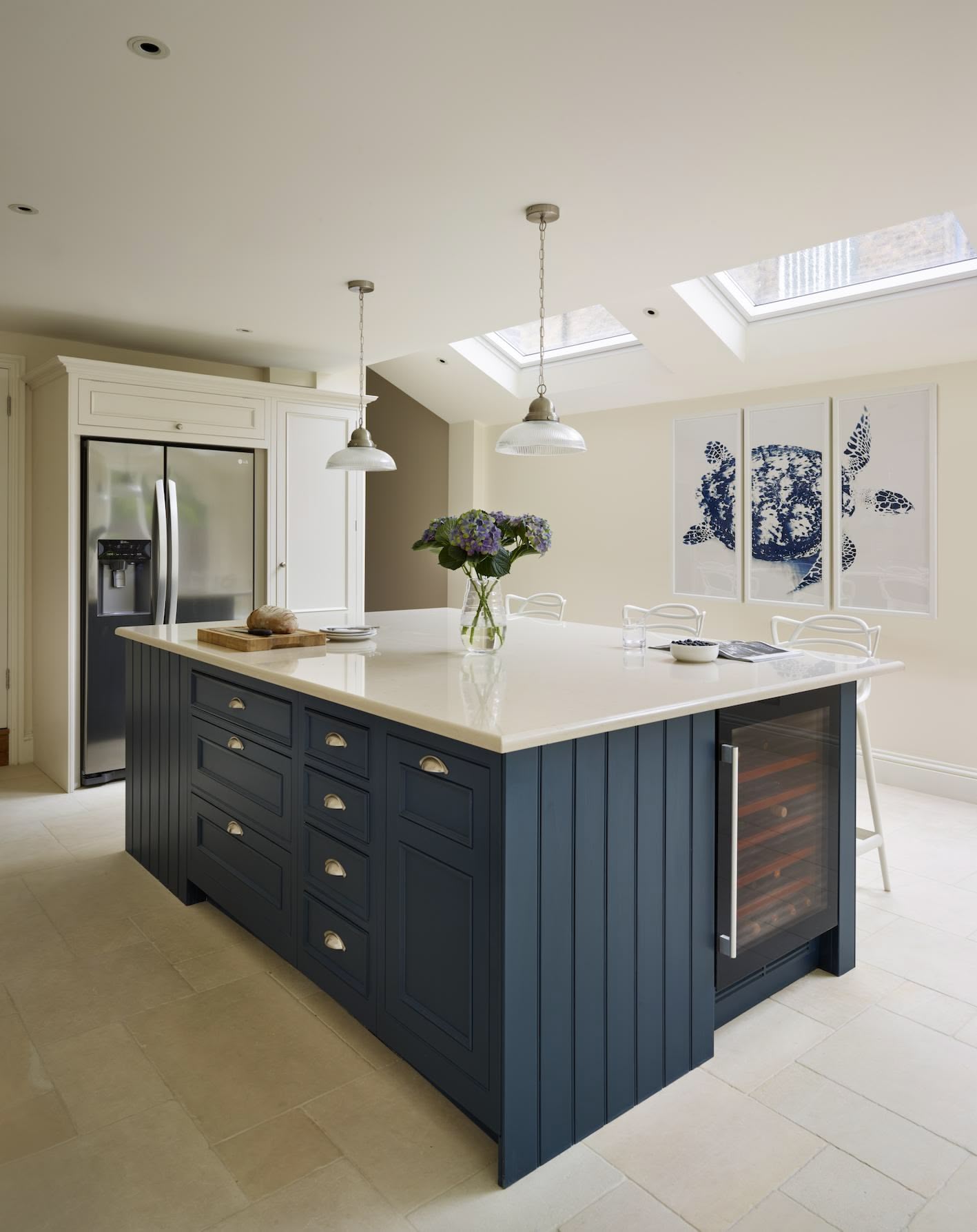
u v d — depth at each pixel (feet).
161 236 10.02
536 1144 5.60
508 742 5.23
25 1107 6.14
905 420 13.93
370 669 7.93
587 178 8.34
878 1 5.59
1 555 15.26
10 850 11.35
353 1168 5.57
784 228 9.59
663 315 14.73
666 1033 6.47
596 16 5.81
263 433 15.58
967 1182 5.45
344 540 16.76
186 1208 5.20
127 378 14.02
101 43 6.18
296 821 7.70
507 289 11.94
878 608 14.38
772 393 15.67
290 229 9.78
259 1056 6.81
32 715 15.76
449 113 7.14
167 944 8.72
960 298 12.46
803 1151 5.74
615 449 18.47
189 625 11.26
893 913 9.51
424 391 21.04
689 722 6.61
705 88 6.69
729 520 16.40
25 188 8.73
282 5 5.73
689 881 6.64
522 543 8.88
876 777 14.55
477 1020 5.65
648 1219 5.15
